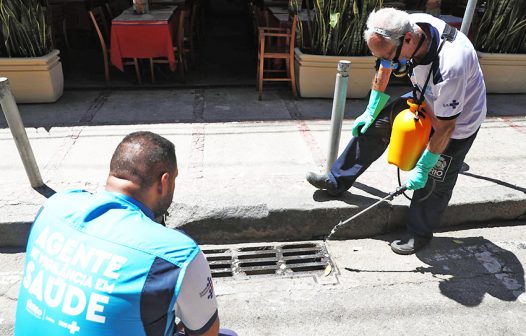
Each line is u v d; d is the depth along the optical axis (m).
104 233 1.26
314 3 5.09
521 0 5.20
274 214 3.14
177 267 1.24
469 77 2.43
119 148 1.40
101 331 1.18
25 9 4.71
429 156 2.54
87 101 5.25
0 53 4.92
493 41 5.51
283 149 4.13
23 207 3.12
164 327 1.25
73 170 3.65
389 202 3.22
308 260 3.04
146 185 1.37
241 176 3.62
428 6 5.79
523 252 3.11
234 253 3.08
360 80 5.28
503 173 3.74
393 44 2.28
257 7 6.71
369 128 2.97
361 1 4.98
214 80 6.09
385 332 2.46
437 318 2.55
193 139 4.29
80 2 7.68
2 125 4.48
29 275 1.29
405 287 2.78
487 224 3.42
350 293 2.73
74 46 7.73
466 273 2.90
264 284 2.80
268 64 5.96
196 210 3.13
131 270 1.20
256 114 4.93
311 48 5.37
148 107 5.09
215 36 8.75
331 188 3.21
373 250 3.13
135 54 5.43
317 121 4.78
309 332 2.45
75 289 1.20
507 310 2.61
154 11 5.90
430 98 2.53
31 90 5.00
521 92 5.74
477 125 2.63
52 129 4.43
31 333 1.25
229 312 2.58
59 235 1.29
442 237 3.27
